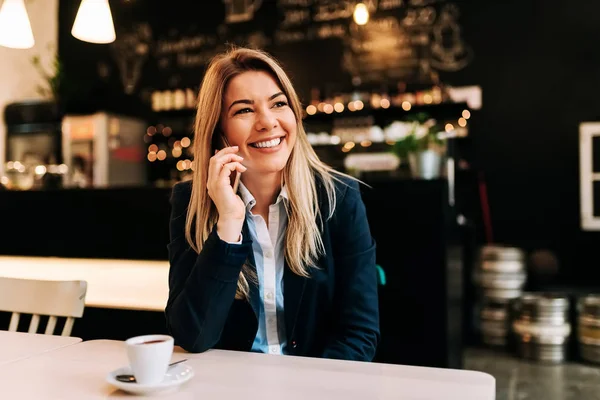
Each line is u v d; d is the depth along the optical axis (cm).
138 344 89
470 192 502
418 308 245
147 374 87
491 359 374
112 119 549
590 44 479
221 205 126
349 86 541
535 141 492
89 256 291
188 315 117
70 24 623
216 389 89
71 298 144
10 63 564
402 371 99
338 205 148
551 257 476
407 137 290
